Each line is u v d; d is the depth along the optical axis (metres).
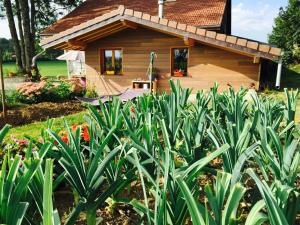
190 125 2.23
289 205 1.36
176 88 2.88
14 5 23.70
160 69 10.62
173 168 1.41
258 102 3.01
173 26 9.01
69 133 1.87
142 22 9.20
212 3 13.27
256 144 1.65
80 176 1.58
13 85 12.84
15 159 1.24
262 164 1.72
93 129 2.26
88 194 1.57
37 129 5.48
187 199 1.09
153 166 1.90
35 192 1.38
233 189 1.15
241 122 2.19
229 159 1.83
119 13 9.27
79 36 9.78
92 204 1.58
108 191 1.64
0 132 1.58
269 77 14.89
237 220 1.13
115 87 11.24
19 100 8.52
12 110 7.27
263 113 2.59
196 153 1.95
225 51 9.87
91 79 11.46
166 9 13.67
